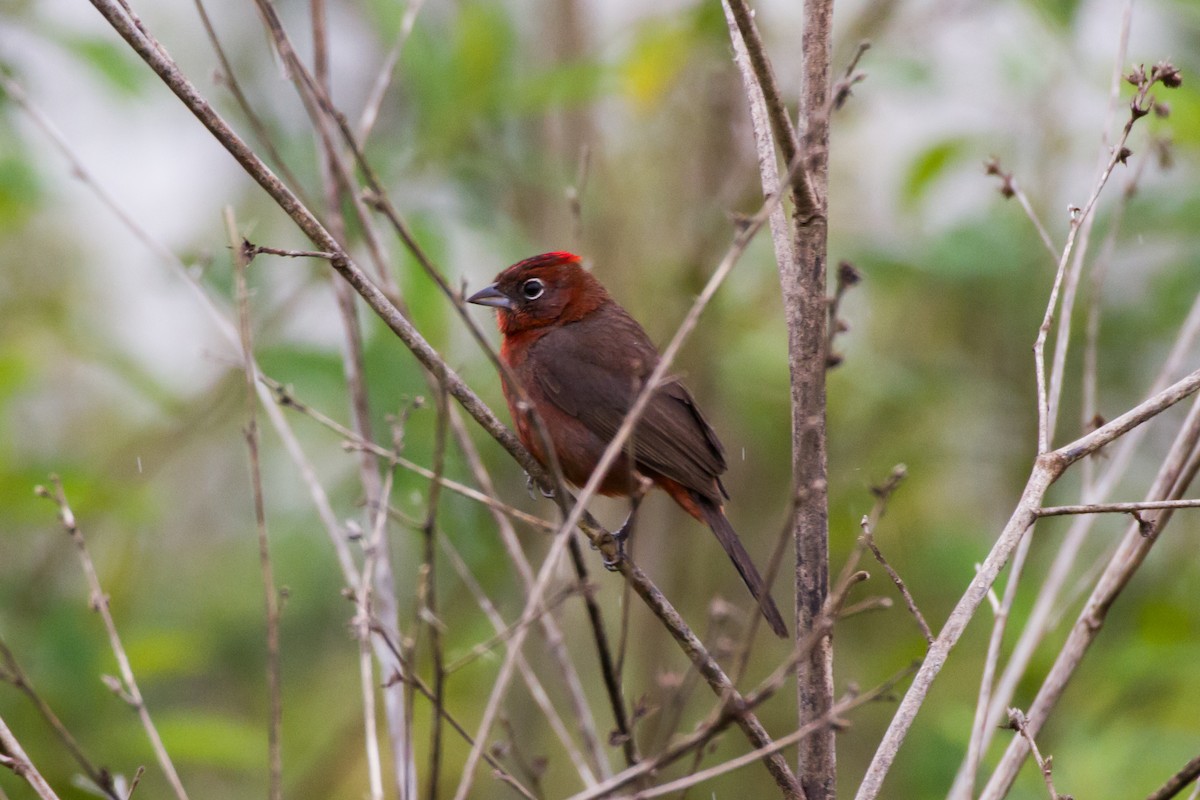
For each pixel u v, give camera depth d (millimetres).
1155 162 12320
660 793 6195
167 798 12602
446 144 11812
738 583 14180
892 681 6645
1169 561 12828
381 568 8711
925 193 13156
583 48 14547
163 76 7121
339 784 12953
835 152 15055
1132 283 13328
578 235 10086
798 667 7203
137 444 13180
